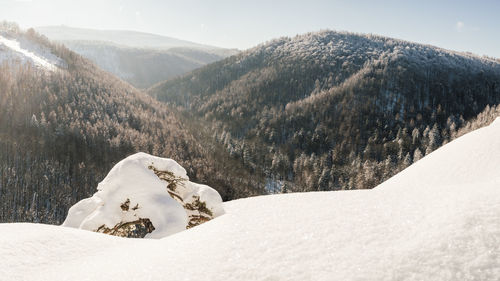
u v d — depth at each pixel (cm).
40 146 11494
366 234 259
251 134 19412
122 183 1080
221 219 389
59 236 418
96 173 11156
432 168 1065
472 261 193
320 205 355
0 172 9575
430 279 186
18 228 446
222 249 281
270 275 227
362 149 15950
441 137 15750
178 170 1230
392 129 17312
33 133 12050
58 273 318
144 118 16088
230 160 14850
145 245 382
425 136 15862
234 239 298
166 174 1207
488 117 15475
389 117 18150
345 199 360
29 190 9331
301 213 337
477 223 230
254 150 16612
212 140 17112
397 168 12788
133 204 1058
